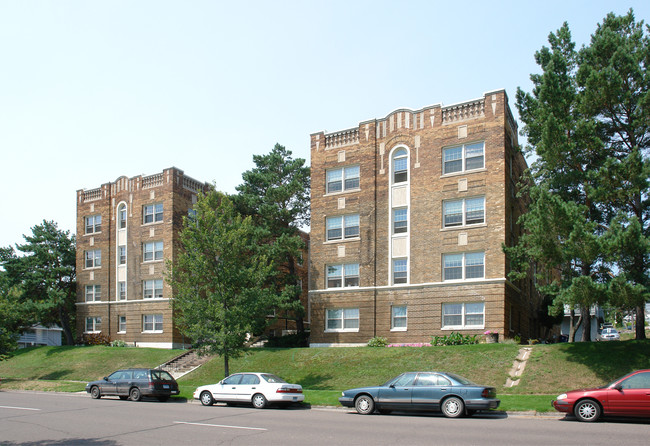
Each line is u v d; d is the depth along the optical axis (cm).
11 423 1741
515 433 1402
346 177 3859
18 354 4744
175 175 4681
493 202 3291
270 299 3123
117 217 4972
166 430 1531
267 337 4516
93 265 5091
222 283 2966
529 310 4100
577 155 2711
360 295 3662
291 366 3250
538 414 1812
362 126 3816
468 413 1852
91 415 1917
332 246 3819
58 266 5244
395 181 3669
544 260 2559
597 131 2747
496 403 1778
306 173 4412
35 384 3494
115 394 2619
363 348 3334
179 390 2731
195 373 3444
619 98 2602
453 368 2764
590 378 2380
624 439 1292
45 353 4572
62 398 2688
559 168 2747
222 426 1598
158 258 4669
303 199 4406
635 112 2594
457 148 3475
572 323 3550
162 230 4647
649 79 2595
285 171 4388
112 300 4881
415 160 3591
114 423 1697
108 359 4103
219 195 3170
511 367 2658
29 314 4784
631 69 2622
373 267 3641
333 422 1672
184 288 2934
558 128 2575
